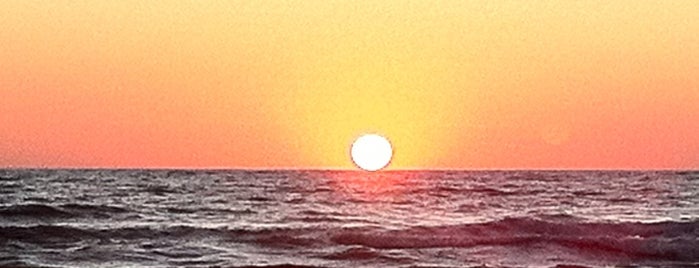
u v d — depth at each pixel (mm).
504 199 57312
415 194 62312
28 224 37094
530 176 103625
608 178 96312
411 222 40000
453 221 40156
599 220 40938
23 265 27297
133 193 60156
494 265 27953
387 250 30953
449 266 27547
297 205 50625
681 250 31078
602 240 31594
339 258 29203
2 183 71875
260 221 40594
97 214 43906
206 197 57125
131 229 34875
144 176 95312
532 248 31453
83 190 62625
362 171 128625
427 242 32281
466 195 61281
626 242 31422
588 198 58656
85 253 30000
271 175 104500
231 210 47125
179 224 38031
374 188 70562
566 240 32250
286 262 28281
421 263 28219
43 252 30281
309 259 28953
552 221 37312
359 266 27719
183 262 28125
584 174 110438
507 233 34062
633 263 29672
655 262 29969
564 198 58469
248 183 78688
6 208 43562
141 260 28594
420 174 115188
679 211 47938
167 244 32156
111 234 34156
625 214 45625
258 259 28781
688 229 35312
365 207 49469
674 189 69938
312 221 40781
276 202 53062
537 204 52812
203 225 37188
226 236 33812
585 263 29328
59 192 59656
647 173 111188
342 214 44781
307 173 115938
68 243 32438
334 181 85312
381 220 41406
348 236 33062
